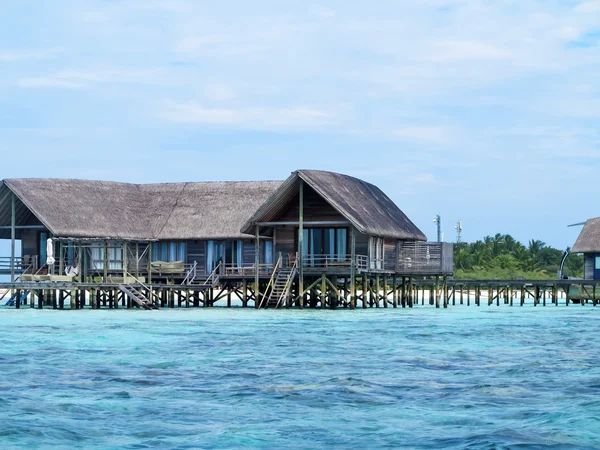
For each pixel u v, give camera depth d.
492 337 41.16
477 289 75.69
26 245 67.12
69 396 24.95
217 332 42.97
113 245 65.44
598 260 78.06
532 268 125.44
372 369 30.11
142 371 29.55
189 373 29.14
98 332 42.84
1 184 62.62
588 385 26.78
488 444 19.89
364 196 64.31
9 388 26.05
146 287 60.31
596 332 44.19
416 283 76.25
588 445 19.86
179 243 66.50
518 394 25.38
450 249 68.12
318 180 58.56
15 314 55.72
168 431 21.11
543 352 34.97
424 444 20.00
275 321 49.91
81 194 65.31
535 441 20.12
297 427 21.50
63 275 61.12
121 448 19.67
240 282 65.38
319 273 59.50
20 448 19.62
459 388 26.34
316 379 27.92
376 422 21.98
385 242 64.75
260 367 30.56
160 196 69.19
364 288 61.38
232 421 22.09
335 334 42.19
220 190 68.31
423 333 43.03
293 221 61.53
